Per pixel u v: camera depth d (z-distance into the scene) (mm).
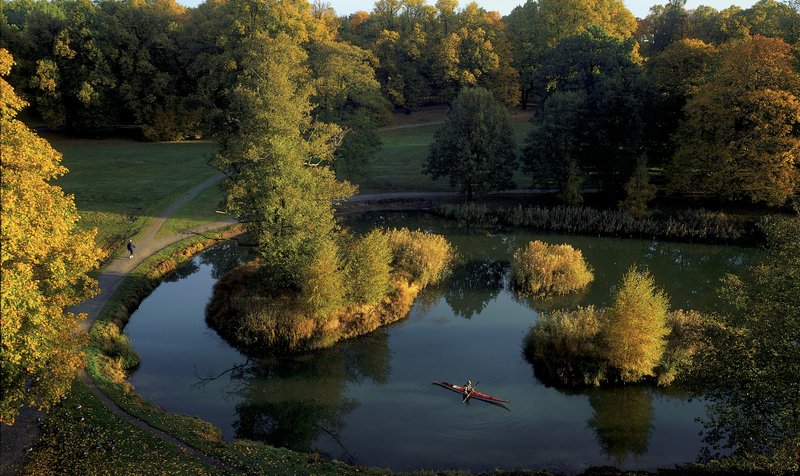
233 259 46000
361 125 61000
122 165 68625
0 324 16062
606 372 27219
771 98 45500
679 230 50000
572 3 81188
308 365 29688
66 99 75625
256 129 36531
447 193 64562
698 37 80188
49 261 19719
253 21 69125
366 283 33438
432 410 25438
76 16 73938
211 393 26891
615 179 56594
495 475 20828
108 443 20109
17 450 19469
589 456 22281
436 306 37594
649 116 55406
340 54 61125
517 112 94562
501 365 29406
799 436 17016
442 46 85000
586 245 50375
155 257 42750
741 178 49219
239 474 19203
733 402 18734
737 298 21141
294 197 33094
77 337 20844
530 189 64125
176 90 79438
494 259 46875
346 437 23516
